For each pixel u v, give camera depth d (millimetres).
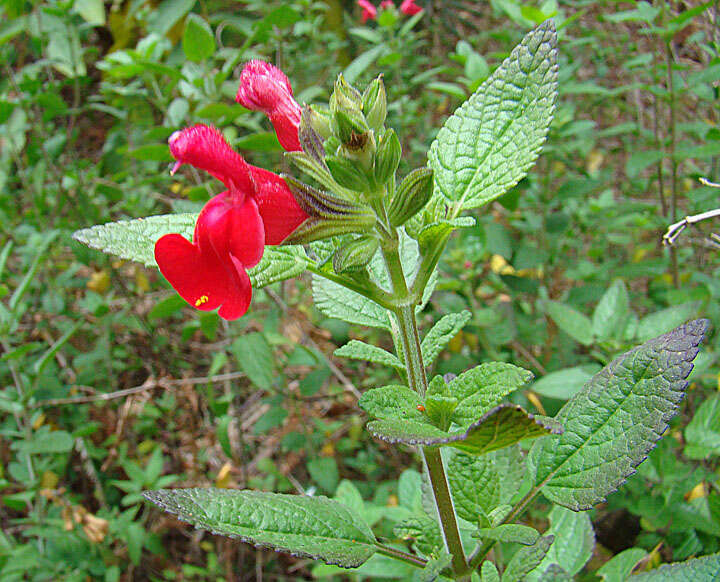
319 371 305
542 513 247
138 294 386
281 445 333
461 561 135
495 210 409
